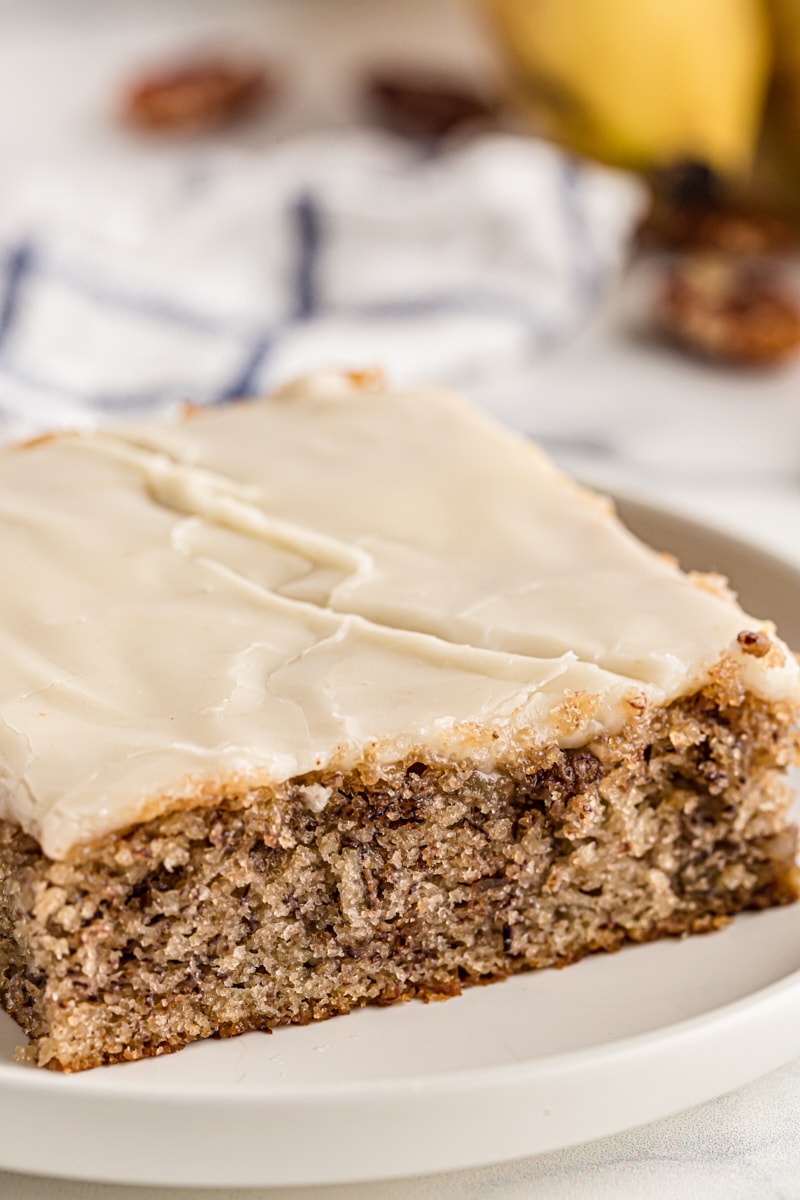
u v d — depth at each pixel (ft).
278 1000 1.19
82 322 1.62
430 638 1.20
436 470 1.31
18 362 1.57
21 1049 1.16
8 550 1.25
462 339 1.64
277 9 2.59
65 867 1.14
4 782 1.15
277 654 1.20
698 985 1.20
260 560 1.26
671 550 1.39
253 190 1.71
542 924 1.21
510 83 1.81
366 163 1.76
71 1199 1.13
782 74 1.75
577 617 1.22
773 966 1.20
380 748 1.17
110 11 2.60
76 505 1.29
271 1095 1.10
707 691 1.20
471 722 1.18
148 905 1.16
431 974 1.20
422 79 2.13
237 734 1.16
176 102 2.13
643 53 1.71
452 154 1.80
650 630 1.21
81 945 1.15
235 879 1.17
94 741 1.16
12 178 1.94
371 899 1.19
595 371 1.67
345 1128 1.10
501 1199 1.13
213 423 1.36
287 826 1.17
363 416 1.36
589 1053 1.12
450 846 1.20
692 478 1.55
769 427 1.60
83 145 2.11
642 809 1.22
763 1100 1.17
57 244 1.66
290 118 2.19
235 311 1.66
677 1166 1.14
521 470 1.31
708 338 1.66
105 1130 1.11
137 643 1.20
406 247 1.70
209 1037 1.18
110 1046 1.17
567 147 1.80
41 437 1.36
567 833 1.20
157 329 1.62
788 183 1.84
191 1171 1.11
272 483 1.30
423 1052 1.17
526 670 1.19
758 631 1.21
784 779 1.29
